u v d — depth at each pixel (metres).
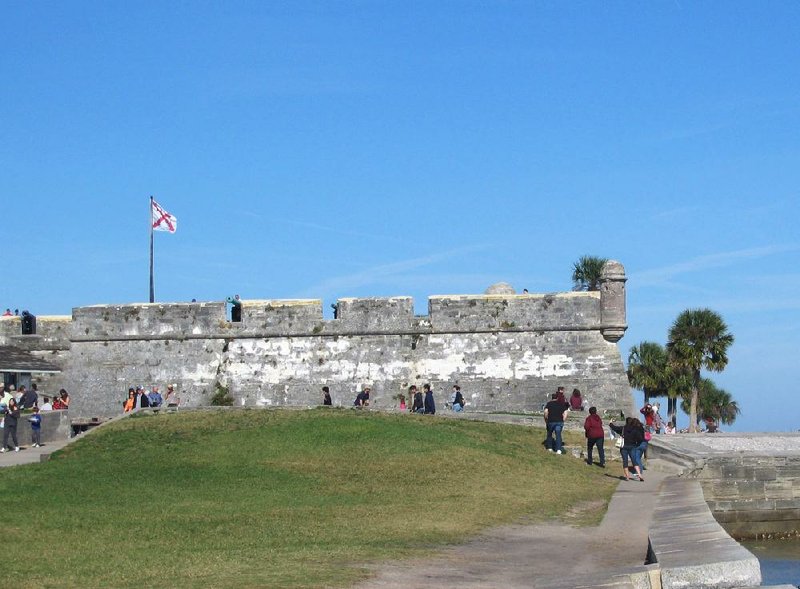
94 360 49.56
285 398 48.34
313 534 22.02
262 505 26.25
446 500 27.80
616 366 47.22
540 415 43.69
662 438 43.84
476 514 25.64
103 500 26.36
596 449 37.91
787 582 29.70
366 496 28.20
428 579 17.48
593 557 20.12
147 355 49.25
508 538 22.44
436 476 31.12
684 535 18.61
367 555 19.58
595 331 47.50
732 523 38.44
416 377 47.88
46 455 34.06
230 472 30.86
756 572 15.05
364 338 48.28
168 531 21.92
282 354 48.62
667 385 74.50
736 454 38.69
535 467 33.72
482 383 47.62
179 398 48.84
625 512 26.16
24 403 43.47
